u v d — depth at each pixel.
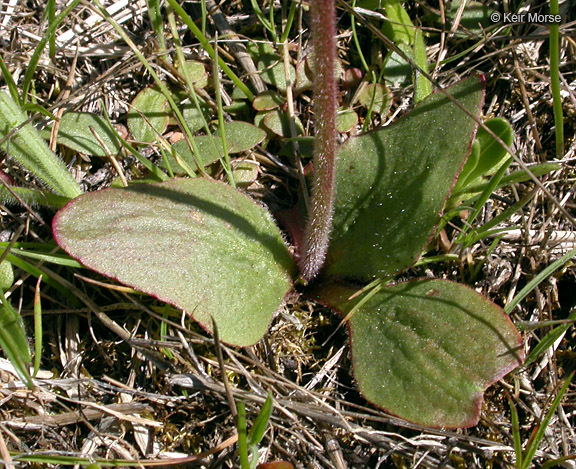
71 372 0.11
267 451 0.11
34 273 0.11
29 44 0.13
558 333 0.11
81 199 0.10
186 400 0.11
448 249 0.12
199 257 0.10
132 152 0.12
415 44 0.13
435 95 0.11
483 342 0.10
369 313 0.11
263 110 0.13
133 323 0.11
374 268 0.11
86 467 0.09
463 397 0.10
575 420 0.11
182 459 0.10
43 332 0.11
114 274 0.10
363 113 0.14
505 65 0.14
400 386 0.10
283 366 0.11
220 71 0.14
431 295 0.11
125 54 0.14
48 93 0.13
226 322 0.10
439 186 0.11
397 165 0.11
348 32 0.14
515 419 0.10
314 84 0.09
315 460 0.11
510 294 0.12
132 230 0.10
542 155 0.13
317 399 0.11
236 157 0.13
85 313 0.11
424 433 0.11
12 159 0.12
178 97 0.13
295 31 0.14
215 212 0.11
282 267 0.11
